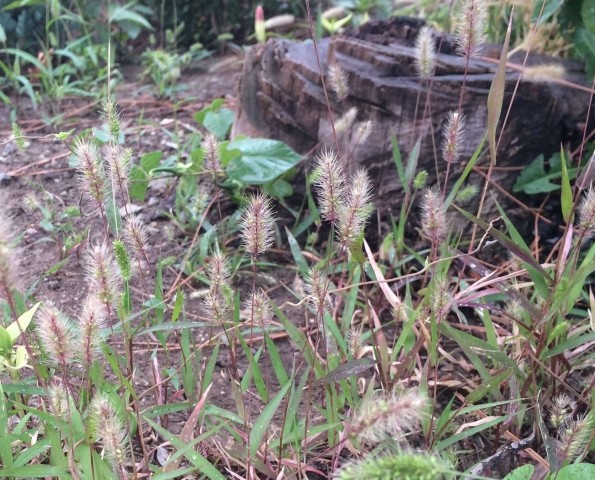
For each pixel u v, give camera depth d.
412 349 0.40
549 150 0.62
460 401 0.46
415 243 0.63
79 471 0.34
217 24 1.20
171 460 0.34
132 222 0.40
